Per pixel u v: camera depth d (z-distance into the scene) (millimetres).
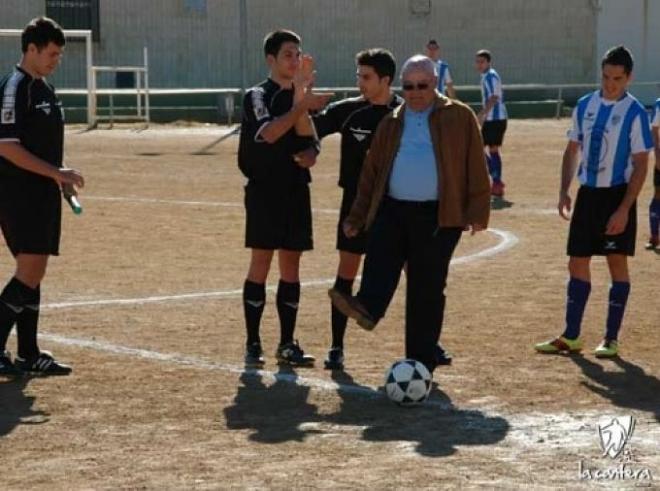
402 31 70562
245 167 12203
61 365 11891
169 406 10578
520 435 9594
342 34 69438
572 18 73000
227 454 9078
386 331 13859
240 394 11016
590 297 16000
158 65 66125
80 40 64375
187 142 45875
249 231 12250
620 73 12438
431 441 9414
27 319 11836
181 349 12891
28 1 63188
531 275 17766
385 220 11062
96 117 55250
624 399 10828
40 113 11523
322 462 8836
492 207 26453
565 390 11141
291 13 68500
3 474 8625
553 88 65750
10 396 10953
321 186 30734
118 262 18922
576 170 13492
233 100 58000
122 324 14203
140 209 26000
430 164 10891
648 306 15367
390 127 11031
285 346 12336
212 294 16219
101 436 9625
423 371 10570
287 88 12125
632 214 12594
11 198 11578
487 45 72062
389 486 8227
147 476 8531
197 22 66688
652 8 73688
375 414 10297
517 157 39531
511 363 12250
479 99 67312
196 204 26922
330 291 10695
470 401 10719
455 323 14281
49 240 11734
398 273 11078
